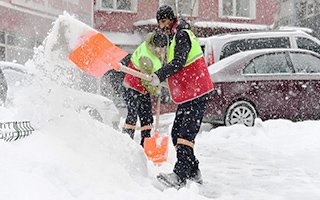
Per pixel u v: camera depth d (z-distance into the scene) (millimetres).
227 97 11039
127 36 28391
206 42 14203
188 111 5070
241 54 11469
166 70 4891
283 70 11320
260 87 11109
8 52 20625
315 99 11273
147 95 6574
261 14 31781
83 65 4332
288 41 14734
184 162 4879
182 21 5184
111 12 28625
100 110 6578
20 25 21297
